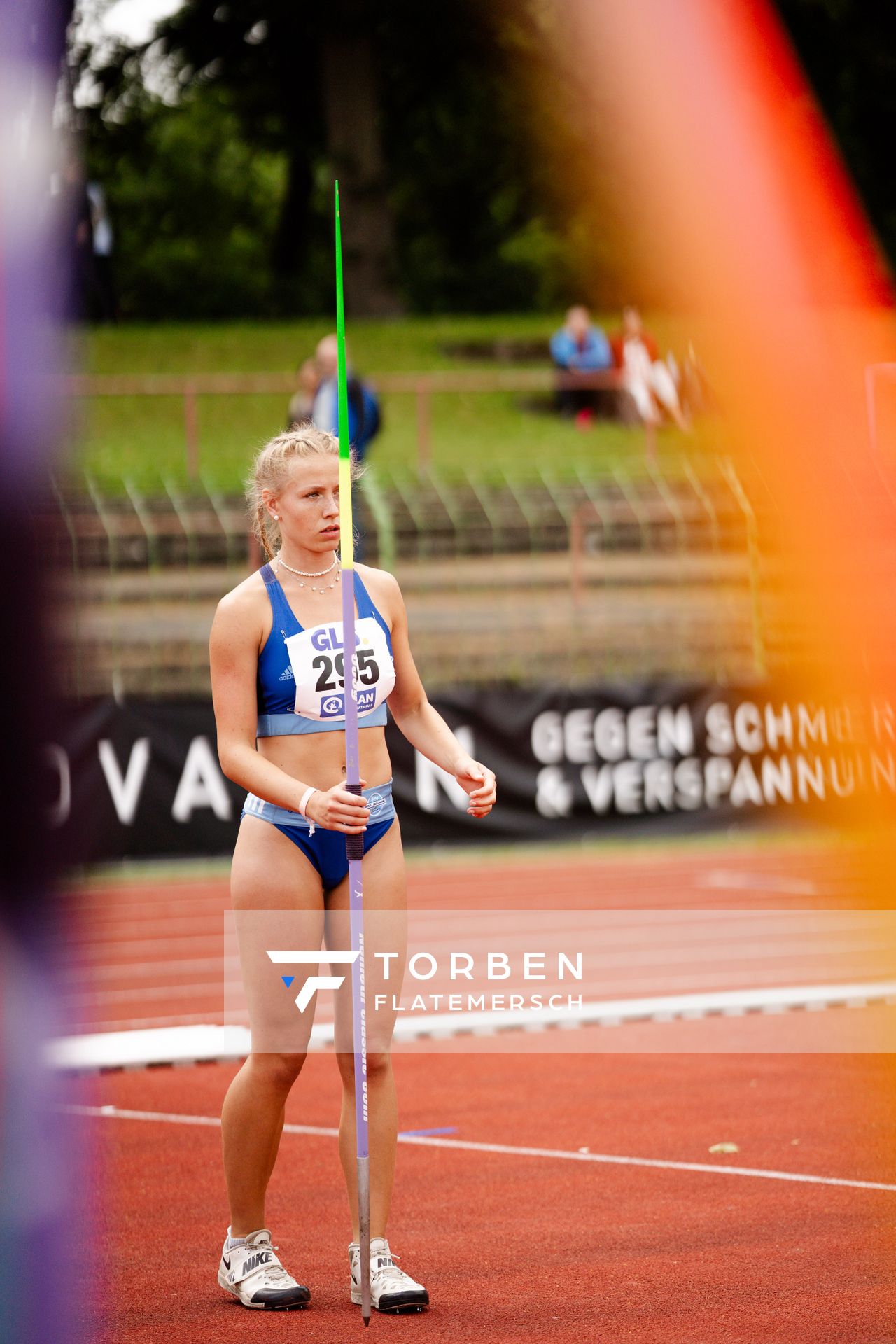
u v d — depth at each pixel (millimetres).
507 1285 15242
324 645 14977
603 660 60250
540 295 132250
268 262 134500
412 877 48531
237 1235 15133
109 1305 14797
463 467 79562
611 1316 14266
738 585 60438
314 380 59062
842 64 102500
